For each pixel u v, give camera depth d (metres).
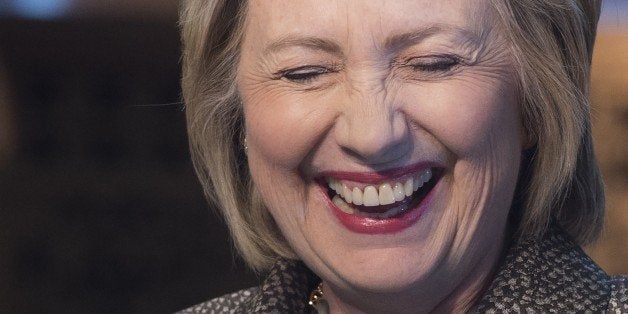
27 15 10.10
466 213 4.49
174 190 10.92
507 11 4.40
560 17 4.50
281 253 5.30
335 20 4.30
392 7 4.26
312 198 4.64
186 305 10.97
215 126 5.16
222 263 10.97
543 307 4.48
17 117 10.71
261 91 4.57
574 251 4.70
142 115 10.80
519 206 4.81
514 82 4.48
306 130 4.45
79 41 10.29
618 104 9.27
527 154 4.73
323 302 5.06
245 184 5.33
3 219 10.88
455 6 4.30
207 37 4.90
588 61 4.66
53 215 10.94
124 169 10.91
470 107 4.33
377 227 4.49
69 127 10.81
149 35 10.15
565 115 4.56
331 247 4.61
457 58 4.32
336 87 4.41
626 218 9.51
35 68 10.52
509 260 4.66
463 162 4.41
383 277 4.48
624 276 4.76
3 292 10.88
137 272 11.02
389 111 4.29
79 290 10.98
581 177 4.84
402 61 4.32
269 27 4.47
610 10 8.57
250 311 5.12
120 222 10.97
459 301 4.76
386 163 4.36
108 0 10.01
